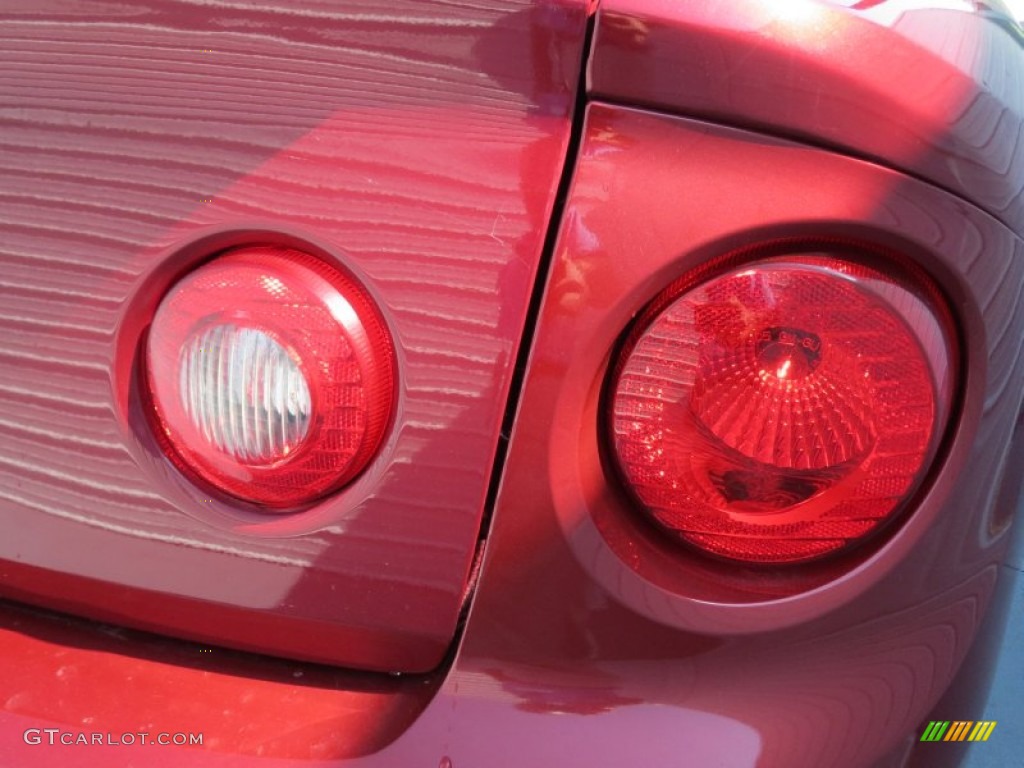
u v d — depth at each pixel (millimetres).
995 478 769
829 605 749
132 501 767
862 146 682
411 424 721
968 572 783
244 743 763
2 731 771
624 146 690
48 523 788
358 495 735
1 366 773
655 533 752
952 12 770
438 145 700
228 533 755
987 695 875
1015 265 724
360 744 760
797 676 757
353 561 748
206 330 705
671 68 676
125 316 742
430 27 693
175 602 785
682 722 750
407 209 703
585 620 749
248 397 706
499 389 712
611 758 743
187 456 741
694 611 745
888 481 724
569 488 726
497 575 744
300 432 708
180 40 717
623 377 711
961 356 728
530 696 757
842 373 695
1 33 741
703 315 696
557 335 704
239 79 713
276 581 760
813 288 688
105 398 757
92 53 729
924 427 713
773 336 692
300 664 798
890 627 765
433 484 729
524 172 696
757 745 748
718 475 719
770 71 672
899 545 747
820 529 738
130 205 731
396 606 753
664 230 690
